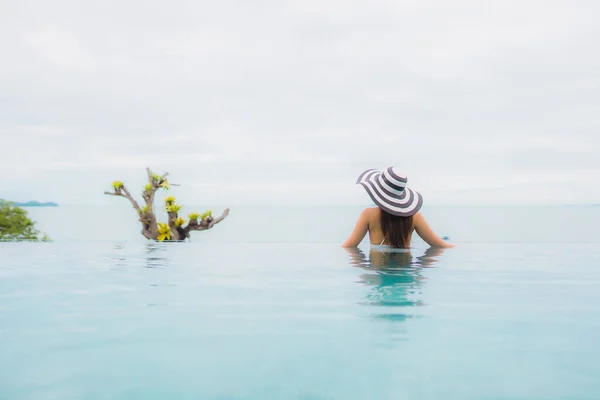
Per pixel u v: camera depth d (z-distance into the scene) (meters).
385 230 4.67
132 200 13.42
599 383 1.43
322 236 53.72
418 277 3.23
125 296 2.65
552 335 1.90
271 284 2.99
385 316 2.19
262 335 1.91
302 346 1.77
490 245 5.41
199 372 1.53
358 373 1.51
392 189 4.53
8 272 3.52
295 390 1.39
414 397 1.34
